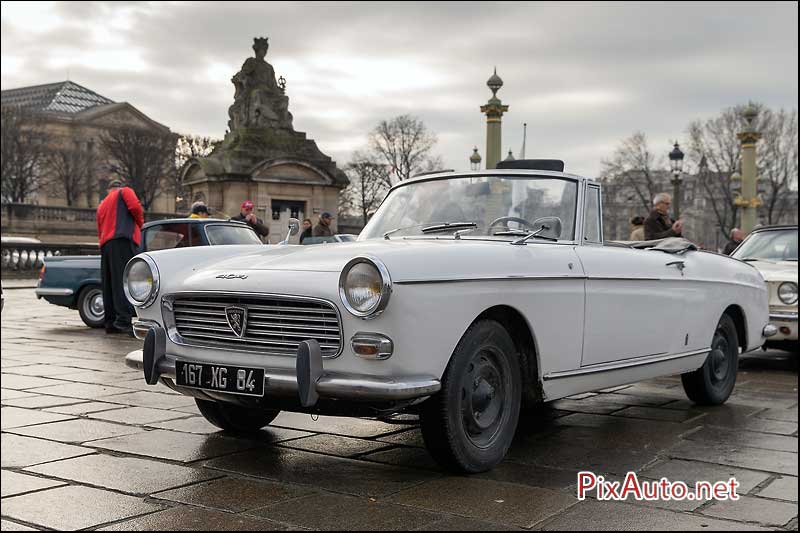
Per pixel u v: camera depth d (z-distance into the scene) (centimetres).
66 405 594
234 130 2900
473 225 516
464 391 407
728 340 655
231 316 416
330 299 384
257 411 502
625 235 6562
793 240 978
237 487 390
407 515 351
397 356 376
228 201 2712
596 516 354
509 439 432
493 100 2019
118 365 800
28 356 866
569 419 574
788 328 862
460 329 396
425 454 457
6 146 6956
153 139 7238
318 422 542
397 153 6444
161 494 379
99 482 398
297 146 2861
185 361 426
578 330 474
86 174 7550
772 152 5941
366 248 424
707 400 630
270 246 500
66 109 9500
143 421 540
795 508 371
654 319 546
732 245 1441
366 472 418
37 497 374
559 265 460
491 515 352
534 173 534
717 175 6238
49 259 1207
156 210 8712
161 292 446
